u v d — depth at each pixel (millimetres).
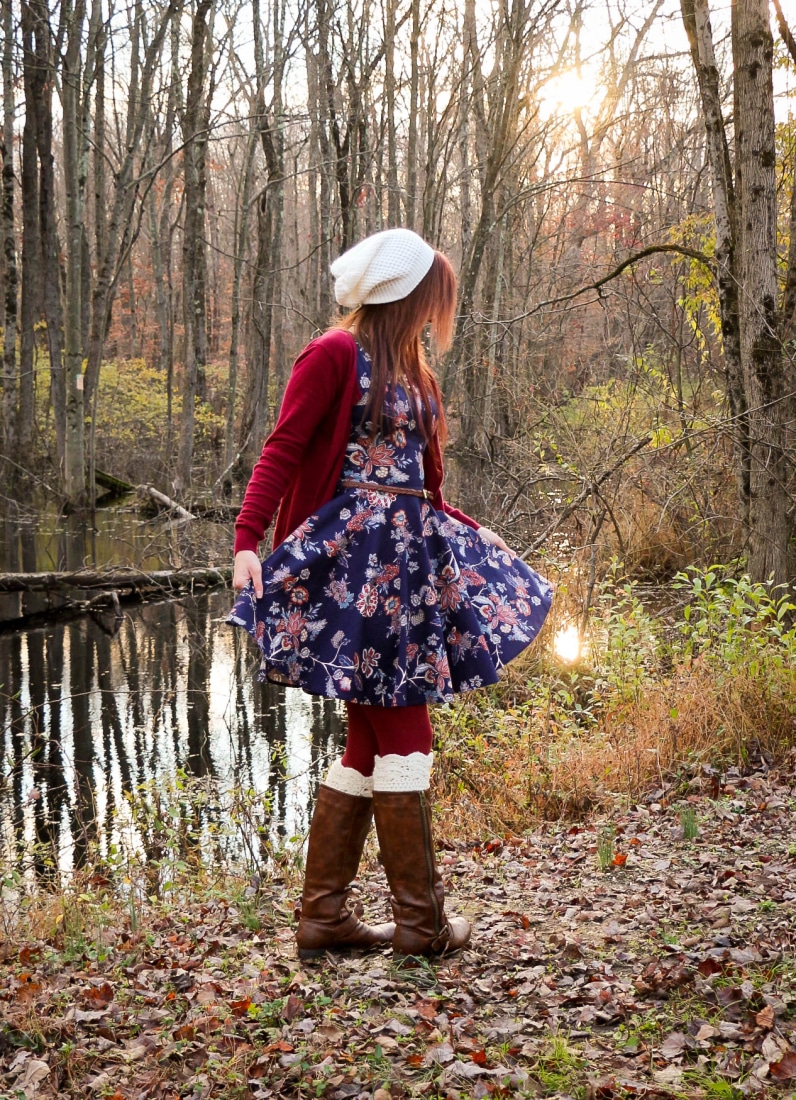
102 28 17422
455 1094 1742
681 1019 2021
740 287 7016
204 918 3133
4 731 6738
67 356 16938
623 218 14695
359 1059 1895
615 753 4922
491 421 13352
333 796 2320
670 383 9773
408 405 2188
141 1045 2033
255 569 2041
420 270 2180
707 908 2658
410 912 2271
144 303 35312
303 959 2336
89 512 16969
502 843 4008
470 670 2191
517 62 12141
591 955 2396
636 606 7117
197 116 17391
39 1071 1910
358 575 2107
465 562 2279
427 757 2252
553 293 16688
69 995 2303
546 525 9172
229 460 19438
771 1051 1834
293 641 2066
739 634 5730
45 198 19453
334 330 2184
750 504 7121
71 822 5199
